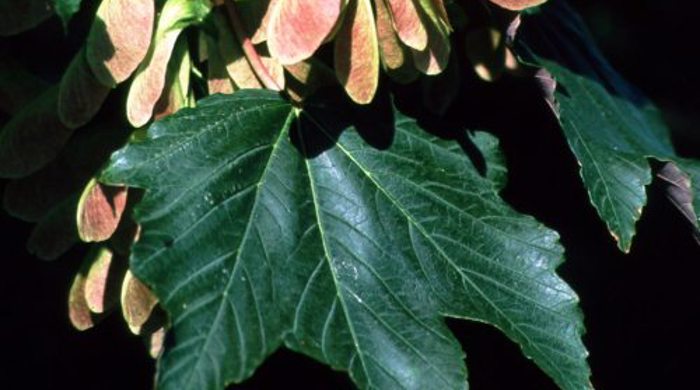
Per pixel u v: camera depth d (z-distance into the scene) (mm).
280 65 498
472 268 502
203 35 501
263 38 492
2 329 578
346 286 489
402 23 469
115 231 500
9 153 512
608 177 540
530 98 564
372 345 479
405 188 510
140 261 462
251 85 504
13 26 505
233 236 481
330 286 486
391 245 500
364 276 492
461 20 523
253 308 467
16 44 542
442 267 500
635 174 543
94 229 496
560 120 537
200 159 489
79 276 516
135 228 499
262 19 491
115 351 590
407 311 490
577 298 501
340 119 514
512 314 497
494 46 527
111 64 487
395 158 513
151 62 488
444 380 479
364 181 507
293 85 508
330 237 497
